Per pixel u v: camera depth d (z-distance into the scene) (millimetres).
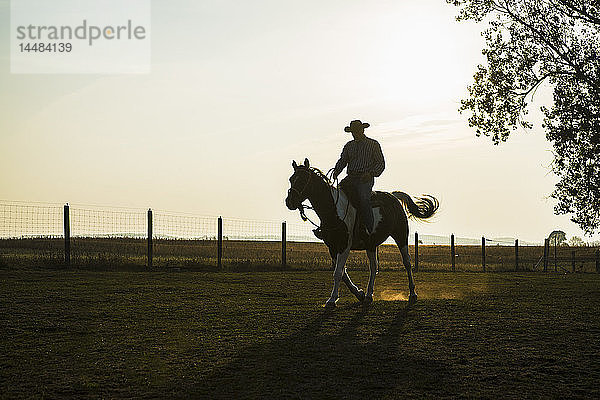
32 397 5980
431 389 6262
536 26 25875
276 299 12953
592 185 24734
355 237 11484
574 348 8078
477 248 59719
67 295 13047
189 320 10070
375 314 10766
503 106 26609
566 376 6773
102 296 13008
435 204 13422
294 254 36688
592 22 24906
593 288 16875
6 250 28078
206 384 6406
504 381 6543
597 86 24562
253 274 20547
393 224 12359
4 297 12586
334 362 7242
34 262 20953
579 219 25562
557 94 25359
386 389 6246
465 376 6707
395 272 24797
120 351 7840
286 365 7113
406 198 13477
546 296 14359
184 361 7320
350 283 12305
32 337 8703
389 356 7523
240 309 11344
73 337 8695
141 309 11250
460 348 7992
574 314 11078
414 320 10102
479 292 15430
